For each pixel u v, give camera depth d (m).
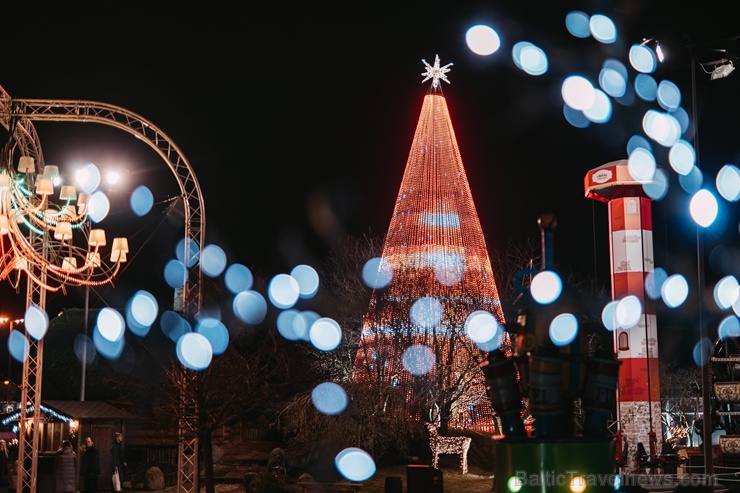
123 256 29.41
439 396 37.34
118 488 34.16
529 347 8.98
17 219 27.14
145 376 35.94
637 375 38.12
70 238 28.41
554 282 9.07
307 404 36.84
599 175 39.44
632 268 38.91
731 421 26.52
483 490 31.73
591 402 8.92
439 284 38.84
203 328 26.28
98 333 44.31
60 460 29.59
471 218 40.56
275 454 33.28
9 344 48.84
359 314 45.22
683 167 21.30
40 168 29.06
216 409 25.70
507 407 9.21
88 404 37.34
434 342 37.84
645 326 38.44
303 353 41.53
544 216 9.33
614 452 8.88
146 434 42.69
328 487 26.02
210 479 25.48
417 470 26.27
